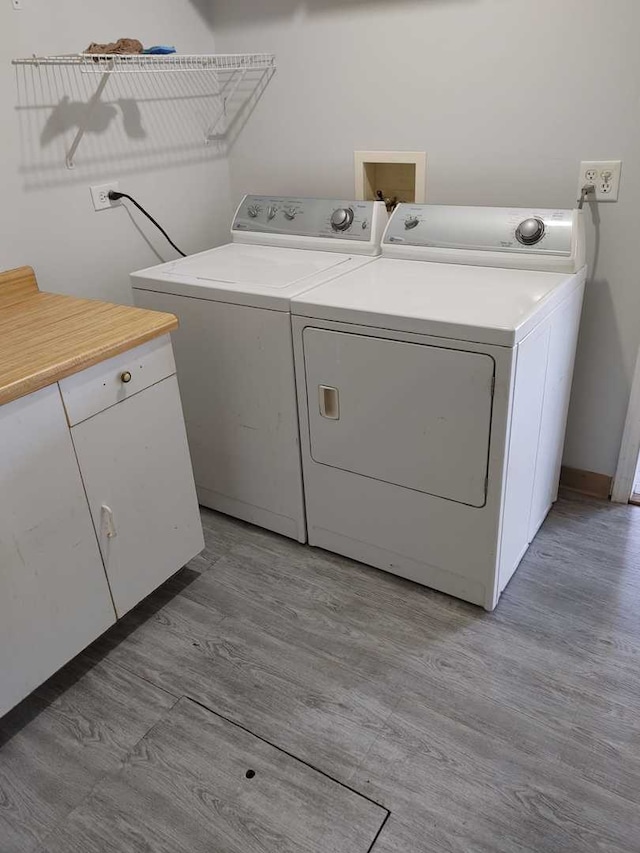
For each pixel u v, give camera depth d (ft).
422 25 6.63
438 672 5.43
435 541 5.98
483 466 5.33
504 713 5.04
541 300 5.34
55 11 6.32
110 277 7.55
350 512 6.47
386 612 6.11
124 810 4.53
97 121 6.95
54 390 4.63
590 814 4.32
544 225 6.12
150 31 7.34
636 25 5.59
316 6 7.20
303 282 6.25
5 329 5.37
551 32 5.98
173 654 5.79
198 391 6.98
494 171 6.81
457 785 4.54
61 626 5.15
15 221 6.40
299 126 7.96
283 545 7.13
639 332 6.57
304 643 5.82
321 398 6.02
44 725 5.18
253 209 7.96
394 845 4.20
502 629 5.82
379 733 4.95
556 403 6.39
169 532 6.05
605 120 6.02
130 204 7.56
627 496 7.40
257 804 4.50
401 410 5.56
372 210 7.08
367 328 5.43
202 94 8.17
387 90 7.13
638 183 6.07
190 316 6.59
